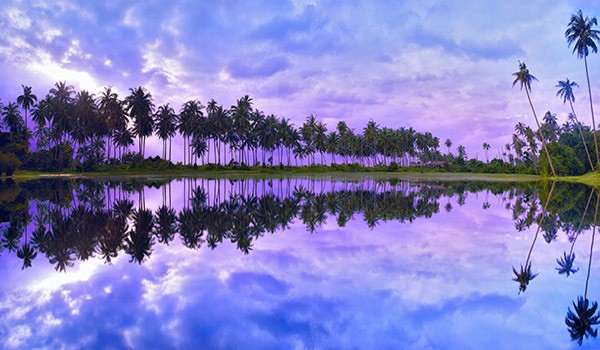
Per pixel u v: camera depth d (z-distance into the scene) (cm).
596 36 5603
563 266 1020
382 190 4053
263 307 726
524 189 4212
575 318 677
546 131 10706
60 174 7912
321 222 1814
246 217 1988
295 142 11269
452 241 1350
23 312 710
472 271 972
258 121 10375
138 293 809
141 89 9006
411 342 586
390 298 775
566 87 6731
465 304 744
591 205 2541
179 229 1623
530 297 784
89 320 672
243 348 566
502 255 1146
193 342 585
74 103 8650
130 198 3088
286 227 1667
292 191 3894
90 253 1184
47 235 1491
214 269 993
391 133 13750
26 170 8081
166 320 668
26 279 914
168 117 9500
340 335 608
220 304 743
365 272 962
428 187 4603
